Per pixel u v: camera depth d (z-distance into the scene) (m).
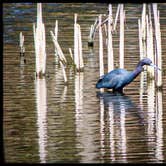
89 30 28.72
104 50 25.64
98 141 15.67
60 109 18.34
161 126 16.84
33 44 26.42
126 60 23.89
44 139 15.72
